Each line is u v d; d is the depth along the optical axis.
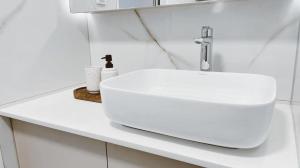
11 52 0.81
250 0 0.79
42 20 0.91
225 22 0.84
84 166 0.70
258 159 0.47
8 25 0.79
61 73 1.02
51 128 0.73
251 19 0.80
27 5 0.85
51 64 0.97
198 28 0.90
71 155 0.72
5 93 0.81
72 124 0.66
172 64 0.98
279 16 0.76
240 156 0.48
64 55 1.03
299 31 0.72
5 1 0.78
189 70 0.86
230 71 0.88
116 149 0.62
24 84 0.87
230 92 0.74
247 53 0.83
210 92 0.78
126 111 0.57
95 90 0.93
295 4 0.73
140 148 0.54
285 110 0.75
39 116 0.73
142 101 0.53
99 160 0.66
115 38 1.09
